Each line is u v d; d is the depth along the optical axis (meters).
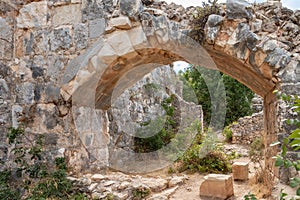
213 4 3.64
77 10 3.99
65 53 4.01
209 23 3.60
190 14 3.79
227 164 6.50
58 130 4.01
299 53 3.40
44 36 4.09
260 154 6.04
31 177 3.64
